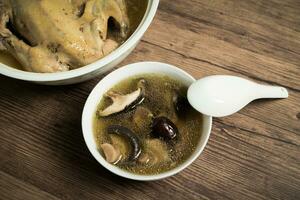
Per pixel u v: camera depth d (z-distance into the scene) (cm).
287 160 44
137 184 43
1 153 46
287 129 46
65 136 46
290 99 47
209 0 52
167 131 41
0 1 45
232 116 46
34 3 43
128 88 45
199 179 43
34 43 44
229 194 43
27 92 48
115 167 39
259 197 43
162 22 51
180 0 52
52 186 44
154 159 41
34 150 46
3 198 43
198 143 41
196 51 50
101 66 41
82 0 45
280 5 52
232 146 45
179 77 44
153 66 44
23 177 44
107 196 43
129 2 49
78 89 48
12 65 46
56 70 44
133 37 42
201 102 42
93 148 40
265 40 50
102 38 45
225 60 49
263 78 48
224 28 51
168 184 43
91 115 43
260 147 45
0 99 48
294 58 49
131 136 42
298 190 43
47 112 47
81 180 44
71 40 43
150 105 44
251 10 52
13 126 47
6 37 45
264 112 46
